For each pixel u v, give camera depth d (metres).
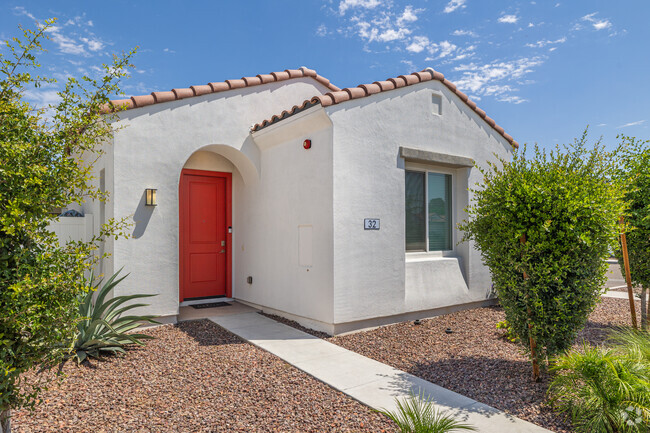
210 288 8.77
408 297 7.15
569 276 4.28
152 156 6.84
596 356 3.81
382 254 6.82
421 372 4.86
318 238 6.53
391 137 7.03
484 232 4.77
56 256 2.61
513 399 4.04
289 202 7.22
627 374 3.53
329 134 6.34
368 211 6.67
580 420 3.50
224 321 7.11
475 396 4.14
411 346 5.88
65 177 2.73
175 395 4.16
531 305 4.36
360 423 3.58
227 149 7.84
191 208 8.50
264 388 4.36
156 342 5.90
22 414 3.61
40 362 2.77
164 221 6.93
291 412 3.80
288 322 7.11
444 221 8.23
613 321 7.21
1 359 2.39
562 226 4.17
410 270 7.28
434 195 8.05
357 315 6.48
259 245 8.07
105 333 5.38
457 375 4.72
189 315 7.49
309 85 8.98
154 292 6.80
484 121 8.72
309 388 4.37
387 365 5.08
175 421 3.61
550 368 4.13
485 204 4.73
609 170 4.47
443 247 8.20
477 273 8.32
